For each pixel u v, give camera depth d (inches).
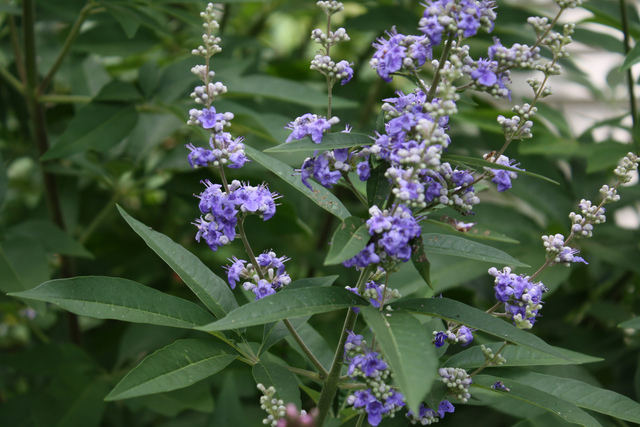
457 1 24.3
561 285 42.7
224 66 37.7
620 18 38.3
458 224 24.6
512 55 24.5
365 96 51.4
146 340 36.9
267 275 26.6
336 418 28.0
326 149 24.3
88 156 41.7
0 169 33.6
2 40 44.9
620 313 36.1
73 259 40.8
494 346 27.6
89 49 39.6
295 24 69.6
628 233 38.3
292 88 35.7
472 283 40.9
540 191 40.5
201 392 33.6
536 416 29.6
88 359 34.9
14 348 48.3
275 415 25.1
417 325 23.8
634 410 26.5
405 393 22.5
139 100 34.9
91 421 32.9
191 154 25.5
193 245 45.8
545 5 61.5
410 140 24.6
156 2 33.7
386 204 24.9
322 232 46.5
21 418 34.2
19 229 34.3
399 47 24.6
